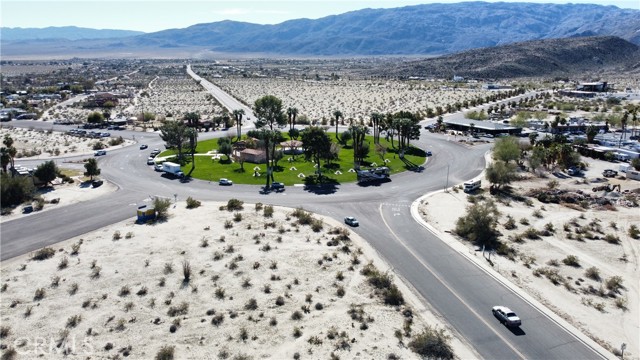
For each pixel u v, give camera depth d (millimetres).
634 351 45281
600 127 165750
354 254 65250
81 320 48844
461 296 54875
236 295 53875
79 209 83688
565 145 116438
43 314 49906
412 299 54062
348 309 51500
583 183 102250
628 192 94875
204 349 44250
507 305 53000
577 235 72500
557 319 50281
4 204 84688
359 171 104750
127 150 135625
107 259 62812
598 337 47406
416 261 63844
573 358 44156
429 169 113875
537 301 53844
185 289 55094
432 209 85000
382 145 138625
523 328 48625
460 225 73875
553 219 79688
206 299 53000
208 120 178125
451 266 62375
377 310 51469
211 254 64500
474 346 45688
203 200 89750
